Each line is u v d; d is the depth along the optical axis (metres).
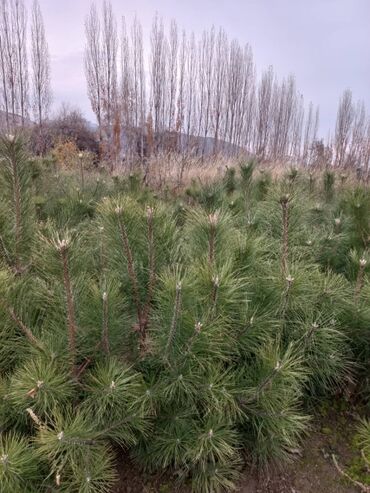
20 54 16.16
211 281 1.66
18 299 1.78
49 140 16.83
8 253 2.13
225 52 16.66
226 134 17.16
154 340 1.79
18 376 1.54
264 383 1.77
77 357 1.74
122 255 1.97
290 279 1.97
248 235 2.38
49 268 1.72
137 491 1.89
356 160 10.35
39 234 2.18
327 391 2.54
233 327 1.90
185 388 1.71
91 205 3.68
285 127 20.19
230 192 4.58
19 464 1.37
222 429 1.82
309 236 2.86
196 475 1.87
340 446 2.23
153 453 1.88
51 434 1.39
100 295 1.70
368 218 3.02
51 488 1.50
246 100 18.30
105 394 1.57
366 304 2.31
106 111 14.17
